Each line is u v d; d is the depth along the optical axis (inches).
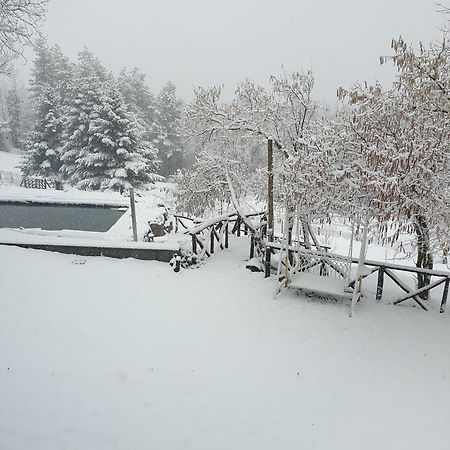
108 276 317.1
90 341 229.8
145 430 170.7
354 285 295.9
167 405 186.1
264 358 228.5
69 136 1136.2
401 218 263.0
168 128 1578.5
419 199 258.2
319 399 197.9
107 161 1046.4
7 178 1266.0
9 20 538.9
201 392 196.5
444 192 264.2
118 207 613.0
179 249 355.6
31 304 261.9
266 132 423.5
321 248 380.2
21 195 636.7
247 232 505.4
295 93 406.9
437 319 282.2
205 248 386.3
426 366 227.8
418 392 205.6
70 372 201.9
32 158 1198.3
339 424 181.9
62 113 1269.7
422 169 246.8
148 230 441.1
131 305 275.0
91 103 1074.7
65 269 321.4
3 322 238.2
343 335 256.8
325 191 269.7
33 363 205.6
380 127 265.0
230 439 169.8
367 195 260.2
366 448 168.9
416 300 298.2
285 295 309.9
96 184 1029.8
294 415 186.1
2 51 569.0
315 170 265.1
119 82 1614.2
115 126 1045.2
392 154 247.6
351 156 270.1
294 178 275.1
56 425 168.4
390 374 219.9
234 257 399.5
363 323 272.2
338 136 276.8
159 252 356.2
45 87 1299.2
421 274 313.4
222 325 260.1
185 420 178.1
